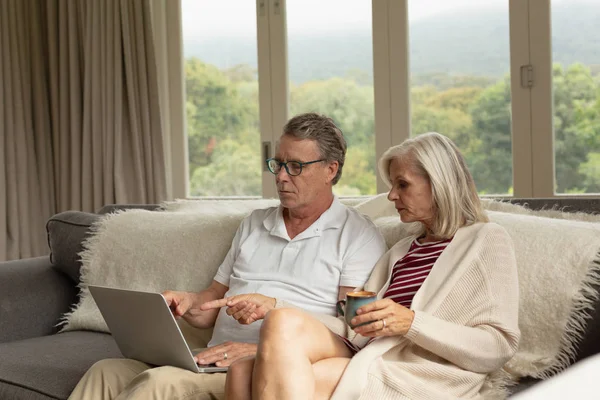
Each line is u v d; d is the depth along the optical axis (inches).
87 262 106.4
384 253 83.5
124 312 75.6
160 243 101.4
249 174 165.3
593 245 72.6
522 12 132.9
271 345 63.1
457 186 74.4
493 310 69.0
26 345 96.3
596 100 128.3
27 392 81.0
